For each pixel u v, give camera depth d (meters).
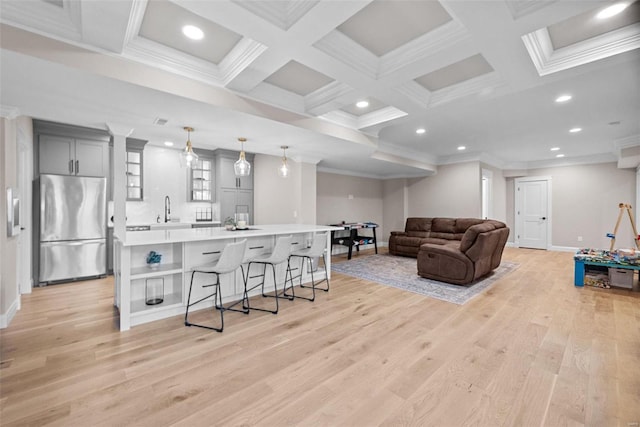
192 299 3.11
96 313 3.01
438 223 6.60
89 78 2.17
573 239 7.24
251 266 3.66
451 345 2.38
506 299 3.54
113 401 1.67
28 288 3.64
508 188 8.28
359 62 2.44
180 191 5.64
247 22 1.82
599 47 2.27
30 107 2.76
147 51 2.30
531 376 1.94
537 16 1.77
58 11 1.87
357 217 7.93
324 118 3.82
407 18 2.05
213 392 1.76
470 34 1.99
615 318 2.94
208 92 2.69
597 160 6.89
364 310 3.18
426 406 1.65
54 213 3.97
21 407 1.61
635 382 1.86
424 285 4.17
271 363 2.09
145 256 3.12
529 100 3.46
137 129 3.54
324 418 1.55
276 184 5.80
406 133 5.02
